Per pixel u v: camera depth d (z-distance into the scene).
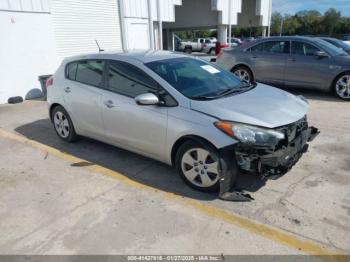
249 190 3.58
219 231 2.92
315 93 8.48
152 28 14.33
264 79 8.75
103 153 4.83
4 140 5.62
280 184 3.69
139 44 13.80
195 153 3.51
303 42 8.07
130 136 4.13
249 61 8.84
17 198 3.61
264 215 3.13
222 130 3.23
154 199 3.49
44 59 9.67
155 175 4.05
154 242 2.81
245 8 25.28
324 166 4.12
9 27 8.64
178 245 2.76
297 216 3.10
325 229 2.90
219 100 3.63
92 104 4.52
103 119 4.42
